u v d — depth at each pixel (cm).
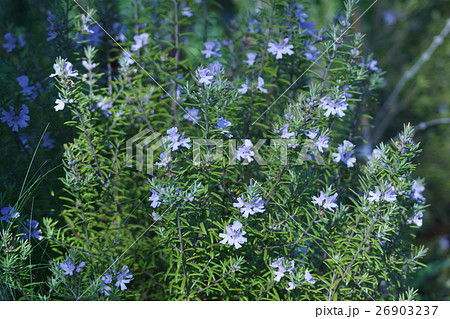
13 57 85
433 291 95
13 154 79
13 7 95
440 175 119
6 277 70
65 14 80
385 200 70
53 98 79
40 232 74
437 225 118
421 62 116
